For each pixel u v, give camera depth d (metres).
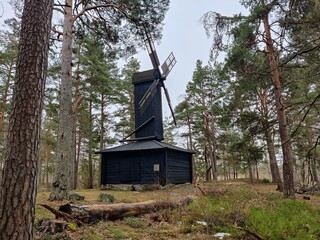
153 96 16.81
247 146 14.83
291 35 7.62
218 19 9.14
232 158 20.62
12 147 3.21
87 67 18.73
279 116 10.55
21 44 3.59
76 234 4.58
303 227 5.18
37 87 3.50
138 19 10.64
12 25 11.46
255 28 9.96
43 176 35.09
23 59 3.51
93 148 25.98
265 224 5.06
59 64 15.61
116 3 10.36
